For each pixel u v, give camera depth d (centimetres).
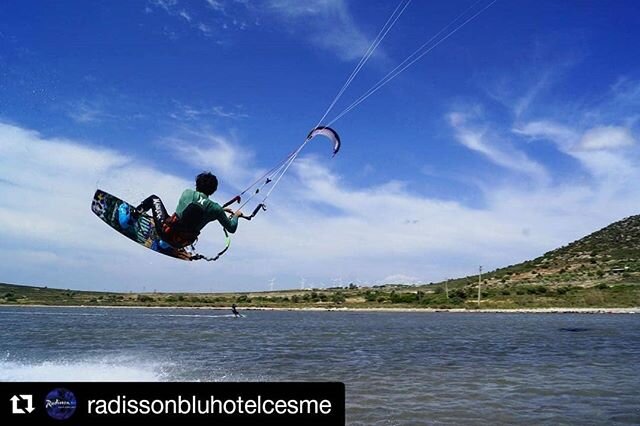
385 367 2861
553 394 2059
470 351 3859
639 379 2459
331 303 18888
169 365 2850
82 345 4153
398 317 11394
